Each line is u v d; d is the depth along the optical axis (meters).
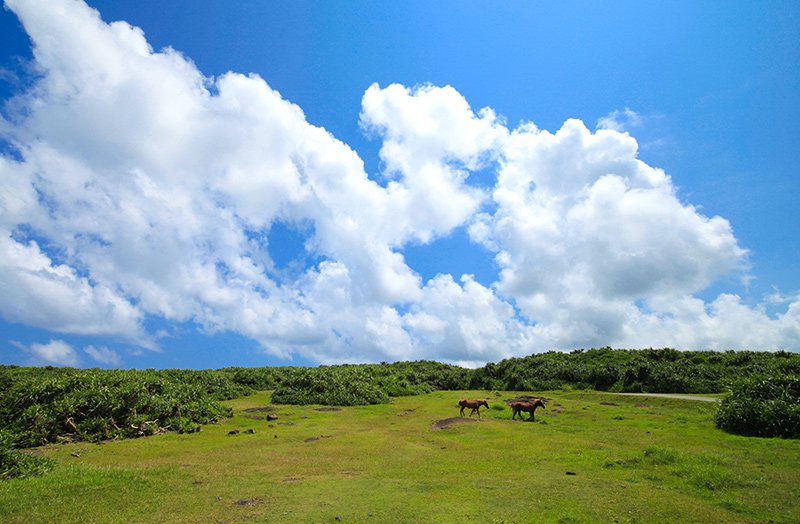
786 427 14.38
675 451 11.38
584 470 10.78
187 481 10.34
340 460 12.56
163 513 8.18
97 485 9.66
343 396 26.59
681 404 23.95
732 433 15.28
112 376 20.17
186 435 16.78
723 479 9.30
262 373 38.62
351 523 7.62
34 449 14.70
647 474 10.10
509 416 21.09
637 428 16.97
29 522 7.68
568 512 7.84
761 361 34.53
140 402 18.11
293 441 15.47
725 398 17.53
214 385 30.92
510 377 39.31
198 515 8.07
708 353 40.34
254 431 17.33
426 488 9.57
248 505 8.59
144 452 13.98
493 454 13.00
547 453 12.91
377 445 14.54
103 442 15.60
